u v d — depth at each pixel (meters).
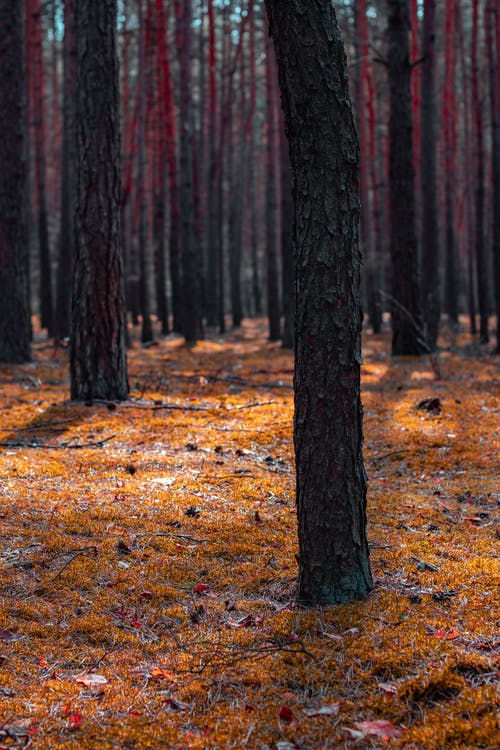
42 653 3.82
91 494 6.26
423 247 18.30
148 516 5.76
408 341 16.06
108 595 4.45
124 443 8.12
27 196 19.81
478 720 3.18
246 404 10.36
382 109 34.12
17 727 3.18
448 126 25.67
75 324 10.16
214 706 3.37
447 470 7.36
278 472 7.17
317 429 4.29
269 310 22.55
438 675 3.48
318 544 4.36
